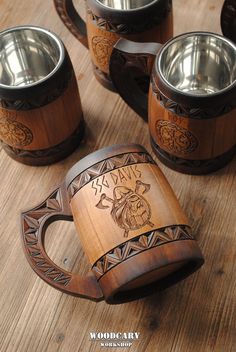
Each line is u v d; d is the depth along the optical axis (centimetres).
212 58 68
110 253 56
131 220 57
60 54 66
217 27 83
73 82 67
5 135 69
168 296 64
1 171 73
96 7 68
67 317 63
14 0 88
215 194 70
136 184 59
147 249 56
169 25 72
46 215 61
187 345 61
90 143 75
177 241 56
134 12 67
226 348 60
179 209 59
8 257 67
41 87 63
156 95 64
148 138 75
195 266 59
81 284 58
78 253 67
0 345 62
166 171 72
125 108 77
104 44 72
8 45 69
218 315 62
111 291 56
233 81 63
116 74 69
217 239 67
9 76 73
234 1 70
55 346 61
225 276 64
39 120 66
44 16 86
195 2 86
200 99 61
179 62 69
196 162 69
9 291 65
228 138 66
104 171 59
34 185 72
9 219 69
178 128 64
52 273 59
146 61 66
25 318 63
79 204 59
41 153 71
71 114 69
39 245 60
